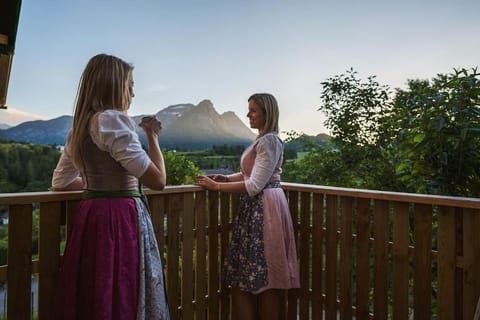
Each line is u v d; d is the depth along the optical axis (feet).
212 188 6.35
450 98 6.93
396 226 5.95
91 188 4.09
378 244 6.17
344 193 6.48
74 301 3.95
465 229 5.24
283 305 7.63
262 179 6.08
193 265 6.57
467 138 6.64
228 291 7.16
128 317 3.92
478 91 6.61
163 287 4.40
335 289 6.82
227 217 7.11
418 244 5.72
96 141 3.90
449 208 5.41
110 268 3.86
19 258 4.39
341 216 6.66
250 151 6.49
